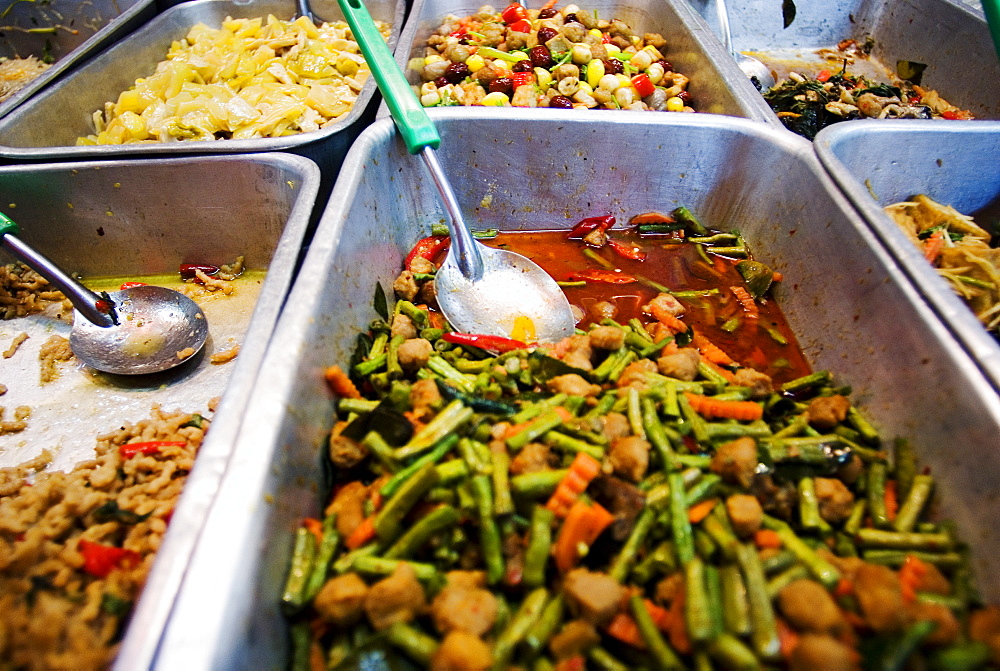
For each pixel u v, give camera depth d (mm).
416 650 242
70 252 471
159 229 467
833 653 217
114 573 284
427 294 397
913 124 424
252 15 699
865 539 281
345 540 272
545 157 453
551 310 396
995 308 399
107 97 565
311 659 251
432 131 384
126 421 397
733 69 513
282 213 453
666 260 451
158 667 200
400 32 650
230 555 229
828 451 301
